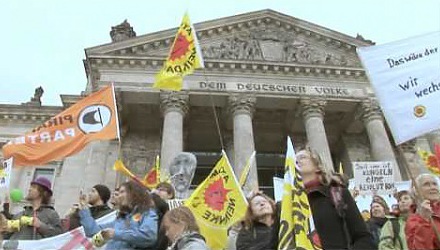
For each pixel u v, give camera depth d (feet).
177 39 76.28
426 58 42.73
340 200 27.43
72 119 60.49
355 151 196.54
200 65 73.67
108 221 44.80
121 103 175.22
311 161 30.12
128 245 33.88
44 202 43.86
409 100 41.32
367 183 77.15
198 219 50.37
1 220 41.75
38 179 44.42
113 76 175.22
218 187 52.95
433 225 29.09
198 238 29.19
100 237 35.27
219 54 186.29
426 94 41.19
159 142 193.77
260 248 33.58
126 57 178.60
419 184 33.17
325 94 178.81
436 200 31.89
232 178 53.52
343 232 26.71
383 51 43.80
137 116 189.37
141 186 37.81
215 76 179.22
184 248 28.43
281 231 29.14
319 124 171.83
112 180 168.35
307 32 197.47
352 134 200.44
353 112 186.09
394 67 42.93
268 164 208.03
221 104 178.29
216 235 49.67
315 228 27.50
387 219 41.75
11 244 38.91
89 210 44.06
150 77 176.96
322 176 29.35
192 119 190.60
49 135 59.47
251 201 36.94
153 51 184.44
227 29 193.57
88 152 167.94
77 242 38.93
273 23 198.90
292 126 192.75
